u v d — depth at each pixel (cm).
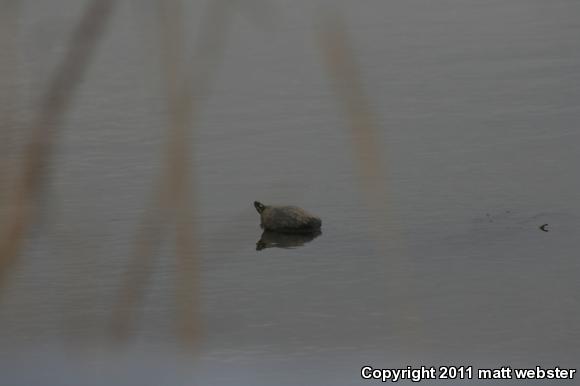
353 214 3766
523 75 5125
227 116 4738
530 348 2812
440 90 4966
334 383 2625
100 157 4303
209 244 3544
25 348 2727
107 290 3170
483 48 5509
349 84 2102
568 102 4766
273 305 3097
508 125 4538
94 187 4009
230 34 5794
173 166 2133
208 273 3328
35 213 2091
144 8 2136
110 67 5294
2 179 2088
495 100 4828
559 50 5453
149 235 3281
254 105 4866
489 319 2975
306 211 3666
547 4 6178
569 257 3369
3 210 2052
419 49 5506
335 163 4206
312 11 6016
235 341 2850
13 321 2944
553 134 4422
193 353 2316
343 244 3544
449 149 4297
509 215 3688
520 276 3241
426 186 3953
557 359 2738
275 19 5906
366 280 3272
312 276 3303
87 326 2891
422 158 4212
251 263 3416
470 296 3120
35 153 2114
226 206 3850
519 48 5497
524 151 4262
